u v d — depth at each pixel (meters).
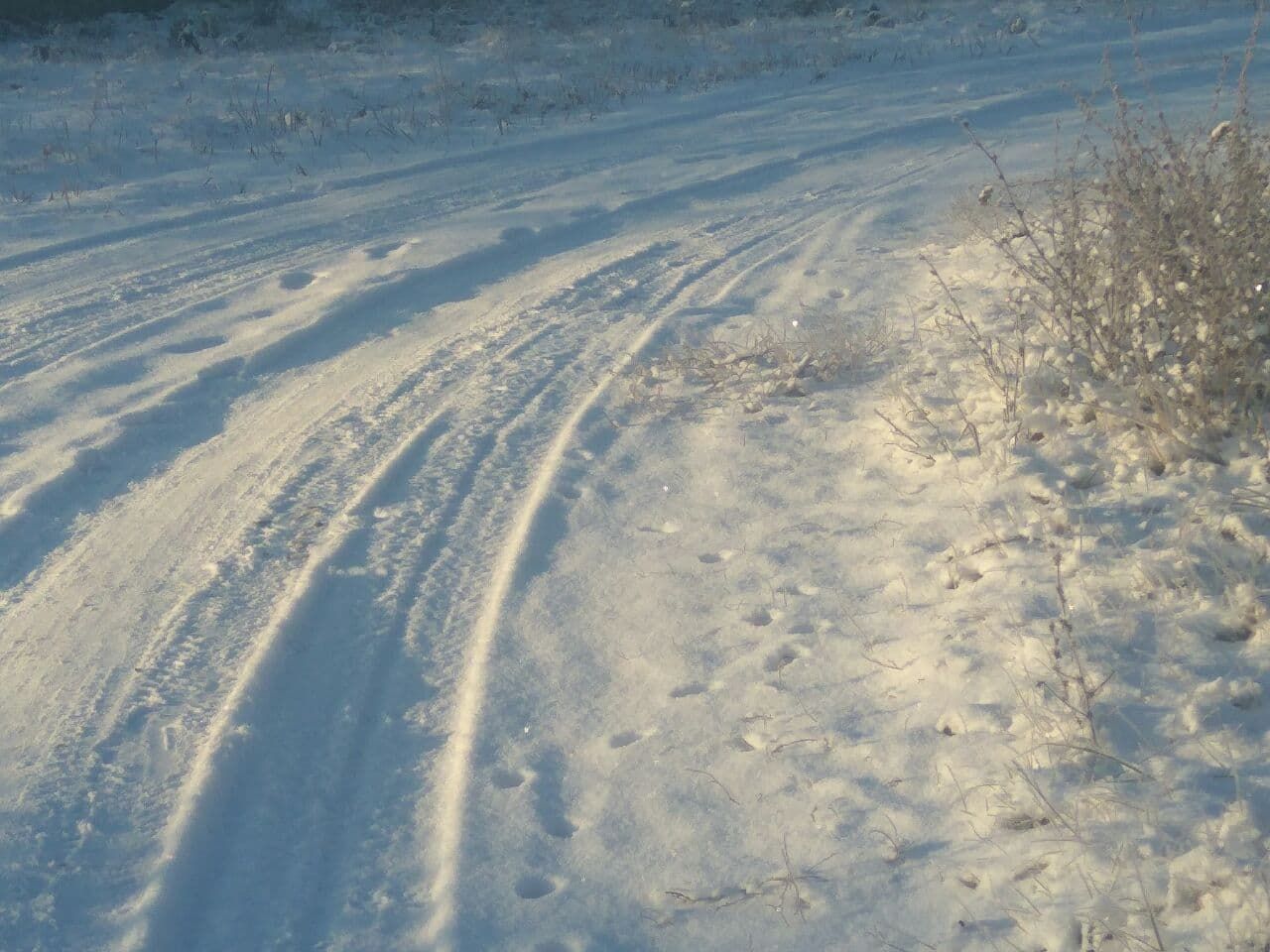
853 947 3.24
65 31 22.34
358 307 8.84
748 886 3.49
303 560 5.38
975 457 5.45
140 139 14.70
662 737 4.16
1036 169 11.48
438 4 25.05
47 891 3.61
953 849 3.47
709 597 4.93
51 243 10.74
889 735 3.96
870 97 16.16
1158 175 5.50
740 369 7.12
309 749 4.23
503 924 3.46
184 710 4.39
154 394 7.28
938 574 4.75
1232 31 18.89
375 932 3.47
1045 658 4.00
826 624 4.63
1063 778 3.55
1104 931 3.03
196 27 22.12
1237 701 3.67
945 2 23.03
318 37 22.27
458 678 4.57
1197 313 5.12
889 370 6.86
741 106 16.08
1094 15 20.59
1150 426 5.05
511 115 15.83
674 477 6.01
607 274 9.39
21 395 7.34
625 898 3.52
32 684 4.61
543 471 6.12
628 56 19.55
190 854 3.73
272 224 11.25
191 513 5.88
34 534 5.78
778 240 10.07
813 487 5.71
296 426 6.84
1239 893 2.97
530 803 3.90
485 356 7.76
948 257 8.92
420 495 5.95
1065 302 5.77
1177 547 4.41
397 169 13.27
